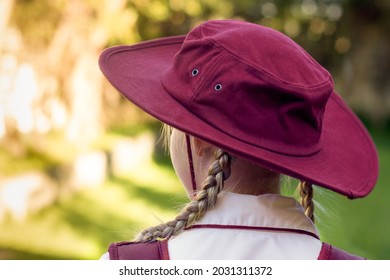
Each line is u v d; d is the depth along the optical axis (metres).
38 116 7.59
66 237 6.09
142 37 9.67
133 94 1.69
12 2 7.11
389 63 13.61
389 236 7.37
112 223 6.82
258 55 1.55
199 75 1.58
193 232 1.55
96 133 9.48
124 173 9.84
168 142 1.89
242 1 10.87
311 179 1.55
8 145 7.18
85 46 8.26
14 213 6.30
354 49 13.16
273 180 1.63
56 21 7.77
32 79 7.39
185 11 9.80
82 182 8.21
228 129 1.54
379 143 13.66
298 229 1.58
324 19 12.49
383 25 13.09
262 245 1.52
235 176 1.60
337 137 1.89
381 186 10.30
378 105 14.14
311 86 1.57
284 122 1.55
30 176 6.79
